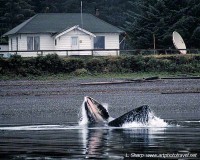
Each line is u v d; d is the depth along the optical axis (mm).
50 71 147500
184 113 79000
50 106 90812
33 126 60750
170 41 192875
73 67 148375
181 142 44000
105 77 141625
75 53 183625
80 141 45281
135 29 199375
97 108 59375
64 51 165125
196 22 197250
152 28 197250
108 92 108812
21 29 189000
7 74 145000
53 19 197875
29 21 195250
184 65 153875
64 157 36375
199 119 67375
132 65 151500
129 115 56344
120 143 43594
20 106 91625
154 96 102312
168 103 92562
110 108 88125
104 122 58188
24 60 147125
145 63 151750
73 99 99375
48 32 188875
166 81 128125
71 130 54594
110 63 150625
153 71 151625
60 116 78125
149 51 174250
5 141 46219
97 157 36094
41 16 199375
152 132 51344
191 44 196875
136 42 197625
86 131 52719
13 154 38312
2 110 86938
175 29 193625
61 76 144375
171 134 49688
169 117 71562
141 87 116812
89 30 189250
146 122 56500
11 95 107250
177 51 175250
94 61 149375
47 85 123125
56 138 47812
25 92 111125
